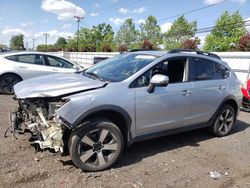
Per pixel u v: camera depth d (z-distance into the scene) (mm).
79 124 3654
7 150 4242
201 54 5387
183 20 58812
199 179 3893
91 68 5105
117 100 3889
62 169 3816
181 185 3699
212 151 4988
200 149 5043
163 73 4582
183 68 4906
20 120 4414
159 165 4230
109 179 3695
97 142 3822
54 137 3553
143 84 4250
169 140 5410
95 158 3895
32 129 3848
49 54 9438
